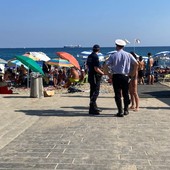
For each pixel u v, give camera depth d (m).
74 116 10.68
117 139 7.70
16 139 7.84
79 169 5.74
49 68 25.31
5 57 98.25
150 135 8.06
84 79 24.84
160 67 31.97
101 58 30.95
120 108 10.48
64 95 17.39
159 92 18.81
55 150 6.88
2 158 6.39
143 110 11.75
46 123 9.64
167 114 10.92
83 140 7.64
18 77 24.16
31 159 6.31
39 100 15.12
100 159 6.26
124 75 10.36
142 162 6.08
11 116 10.84
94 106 10.99
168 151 6.75
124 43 10.51
